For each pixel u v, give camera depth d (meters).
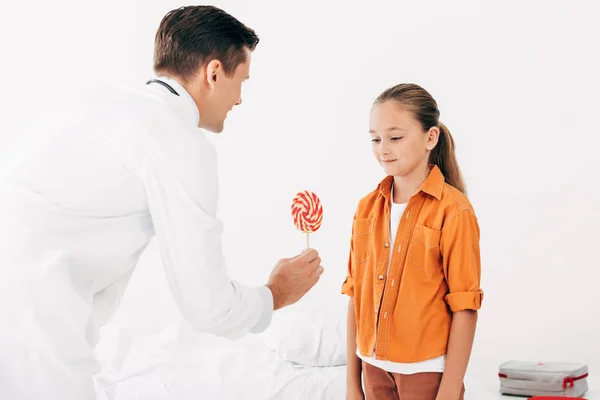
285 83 3.16
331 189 3.09
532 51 2.64
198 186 1.18
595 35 2.54
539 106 2.64
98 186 1.16
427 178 1.46
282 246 3.18
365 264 1.52
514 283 2.69
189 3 3.18
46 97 3.11
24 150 1.21
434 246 1.40
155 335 2.48
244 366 2.13
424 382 1.39
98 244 1.18
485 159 2.73
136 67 3.18
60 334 1.10
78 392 1.11
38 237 1.12
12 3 3.09
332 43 3.06
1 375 1.08
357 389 1.54
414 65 2.88
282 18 3.15
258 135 3.21
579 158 2.58
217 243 1.20
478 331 2.75
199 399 1.91
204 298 1.18
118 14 3.15
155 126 1.19
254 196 3.22
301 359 2.18
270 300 1.33
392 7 2.92
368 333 1.47
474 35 2.75
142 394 1.91
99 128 1.18
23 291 1.09
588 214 2.57
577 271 2.59
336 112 3.07
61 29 3.12
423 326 1.40
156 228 1.18
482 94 2.73
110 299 1.29
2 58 3.09
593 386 2.42
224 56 1.31
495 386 2.49
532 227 2.66
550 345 2.62
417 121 1.44
